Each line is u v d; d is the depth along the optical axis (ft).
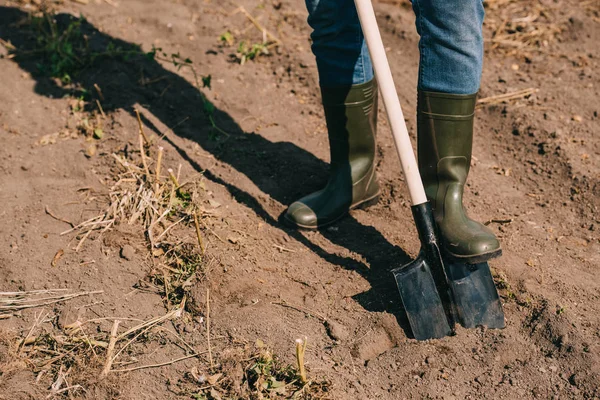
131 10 14.05
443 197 8.20
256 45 12.87
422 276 7.94
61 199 9.70
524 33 13.41
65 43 12.58
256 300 8.29
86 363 7.56
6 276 8.61
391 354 7.68
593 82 12.03
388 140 10.89
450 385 7.30
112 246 8.92
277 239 9.23
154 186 9.59
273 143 10.94
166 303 8.26
